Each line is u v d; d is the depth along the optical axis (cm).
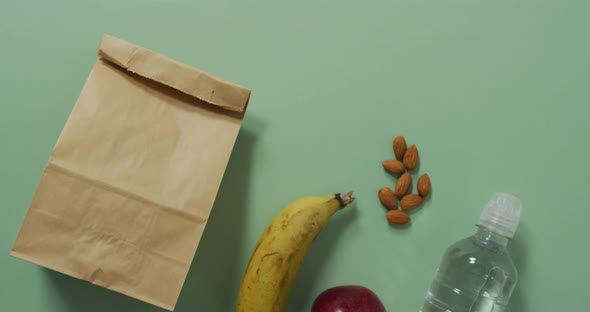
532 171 65
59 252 49
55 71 62
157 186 51
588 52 65
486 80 65
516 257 65
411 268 65
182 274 51
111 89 52
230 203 64
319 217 58
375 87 65
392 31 65
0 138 61
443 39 65
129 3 62
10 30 61
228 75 64
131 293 50
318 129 65
